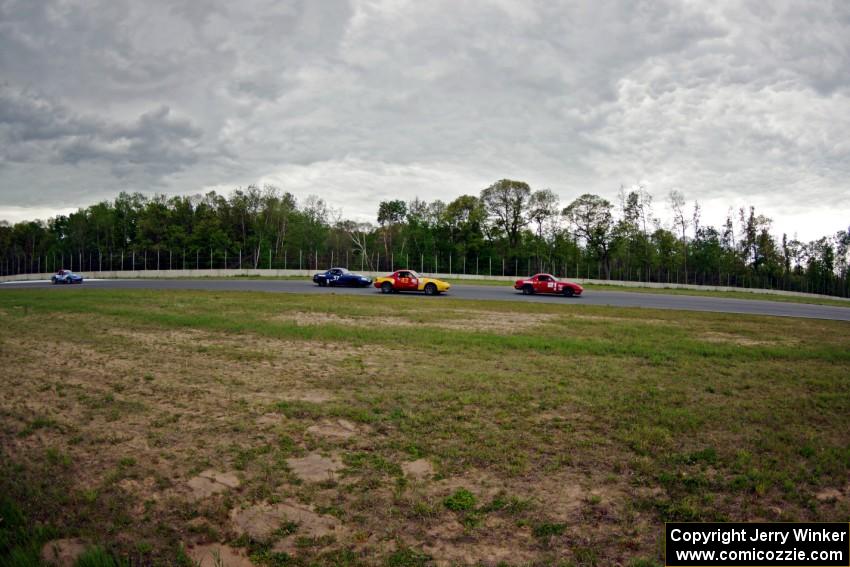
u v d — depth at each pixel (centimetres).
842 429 628
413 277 3092
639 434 585
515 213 6994
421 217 7881
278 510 413
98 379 827
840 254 7388
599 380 855
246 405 687
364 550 356
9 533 387
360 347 1144
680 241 6912
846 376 935
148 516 407
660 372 931
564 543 368
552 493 443
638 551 360
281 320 1616
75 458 516
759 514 417
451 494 437
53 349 1088
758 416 663
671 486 461
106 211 8306
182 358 995
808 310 2750
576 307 2384
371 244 8069
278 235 7656
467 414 653
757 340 1439
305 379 833
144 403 695
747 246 7144
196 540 375
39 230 9344
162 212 7844
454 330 1450
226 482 462
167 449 537
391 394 741
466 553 353
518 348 1164
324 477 471
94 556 350
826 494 455
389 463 500
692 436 587
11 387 777
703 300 3231
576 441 563
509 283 5003
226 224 7488
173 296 2608
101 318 1631
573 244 7212
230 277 5291
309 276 5456
